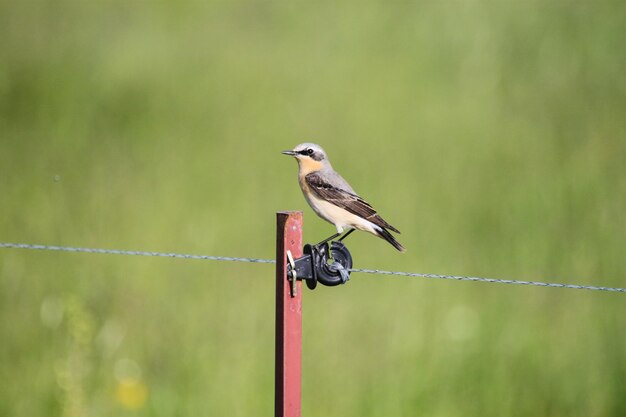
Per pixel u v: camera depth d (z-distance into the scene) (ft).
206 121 62.44
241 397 35.88
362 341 39.14
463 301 41.45
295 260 23.61
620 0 77.10
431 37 75.10
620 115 60.39
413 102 63.00
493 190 50.88
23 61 74.13
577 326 39.34
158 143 59.57
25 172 55.67
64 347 37.78
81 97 67.31
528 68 68.59
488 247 45.50
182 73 71.41
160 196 51.49
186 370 37.35
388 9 81.82
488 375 36.65
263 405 35.53
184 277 44.24
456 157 55.36
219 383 36.70
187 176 54.70
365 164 54.54
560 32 73.31
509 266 43.86
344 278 24.35
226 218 49.37
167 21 84.43
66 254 45.96
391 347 38.65
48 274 43.88
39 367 36.96
